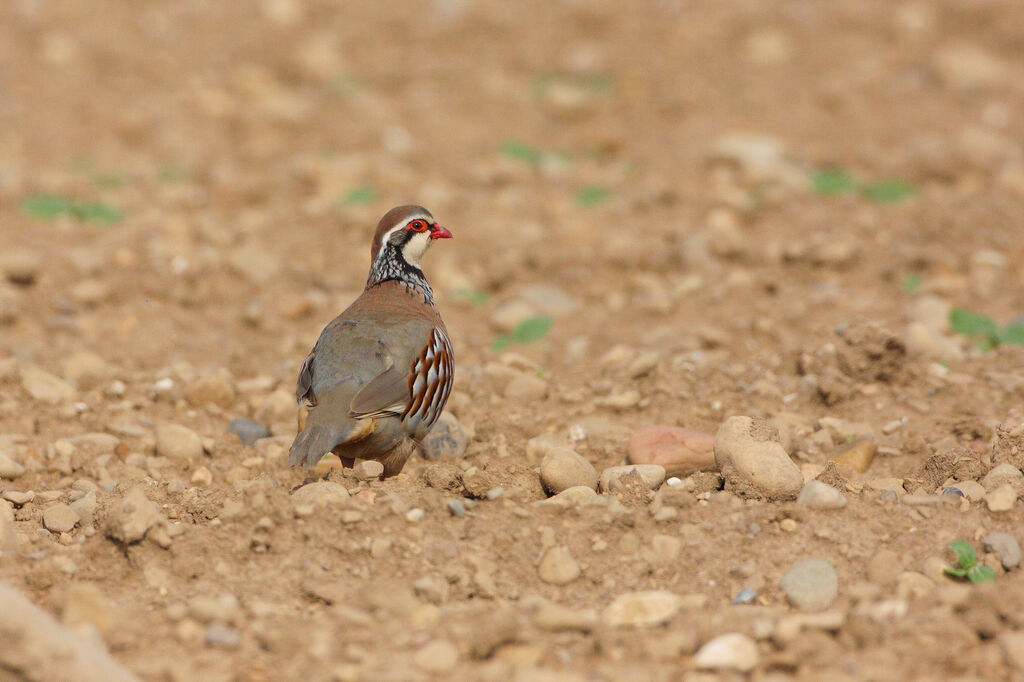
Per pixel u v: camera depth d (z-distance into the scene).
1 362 11.55
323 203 17.55
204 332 13.63
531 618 6.85
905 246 15.43
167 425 10.18
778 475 8.23
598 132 21.77
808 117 22.97
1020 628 6.58
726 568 7.50
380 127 22.31
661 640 6.63
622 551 7.65
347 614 6.83
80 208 17.03
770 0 28.61
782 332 12.80
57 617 6.87
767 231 16.72
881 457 9.82
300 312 13.98
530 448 9.80
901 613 6.84
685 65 25.58
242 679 6.30
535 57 25.86
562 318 14.16
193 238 16.17
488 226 17.09
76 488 9.04
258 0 27.67
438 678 6.28
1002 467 8.66
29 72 23.62
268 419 10.84
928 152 19.97
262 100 23.42
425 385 8.93
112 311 13.95
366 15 27.62
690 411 10.87
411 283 9.99
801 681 6.26
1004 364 11.63
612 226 16.91
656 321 13.81
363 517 7.75
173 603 7.18
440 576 7.39
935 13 27.67
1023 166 19.45
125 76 24.05
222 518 7.82
